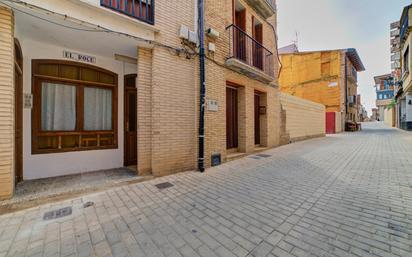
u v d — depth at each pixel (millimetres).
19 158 3904
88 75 4918
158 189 3760
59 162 4441
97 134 5051
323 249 1971
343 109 18312
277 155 6902
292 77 20438
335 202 3045
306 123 12008
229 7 6250
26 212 2852
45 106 4375
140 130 4434
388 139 11133
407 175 4305
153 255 1947
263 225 2455
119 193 3568
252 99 7277
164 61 4602
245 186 3877
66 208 2984
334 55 18312
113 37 3982
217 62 5723
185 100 5000
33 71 4152
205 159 5324
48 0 3104
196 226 2465
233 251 1984
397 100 19781
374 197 3186
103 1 3719
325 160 5988
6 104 2951
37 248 2062
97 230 2395
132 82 5602
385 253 1884
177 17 4836
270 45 8469
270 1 8094
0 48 2906
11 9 2990
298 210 2824
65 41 4164
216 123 5680
